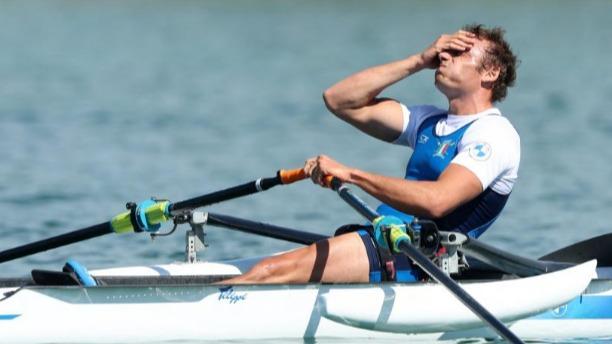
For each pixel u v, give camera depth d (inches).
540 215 2003.0
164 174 2452.0
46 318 1033.5
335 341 1106.1
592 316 1178.0
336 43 6451.8
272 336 1088.2
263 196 2201.0
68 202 2095.2
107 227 1217.4
